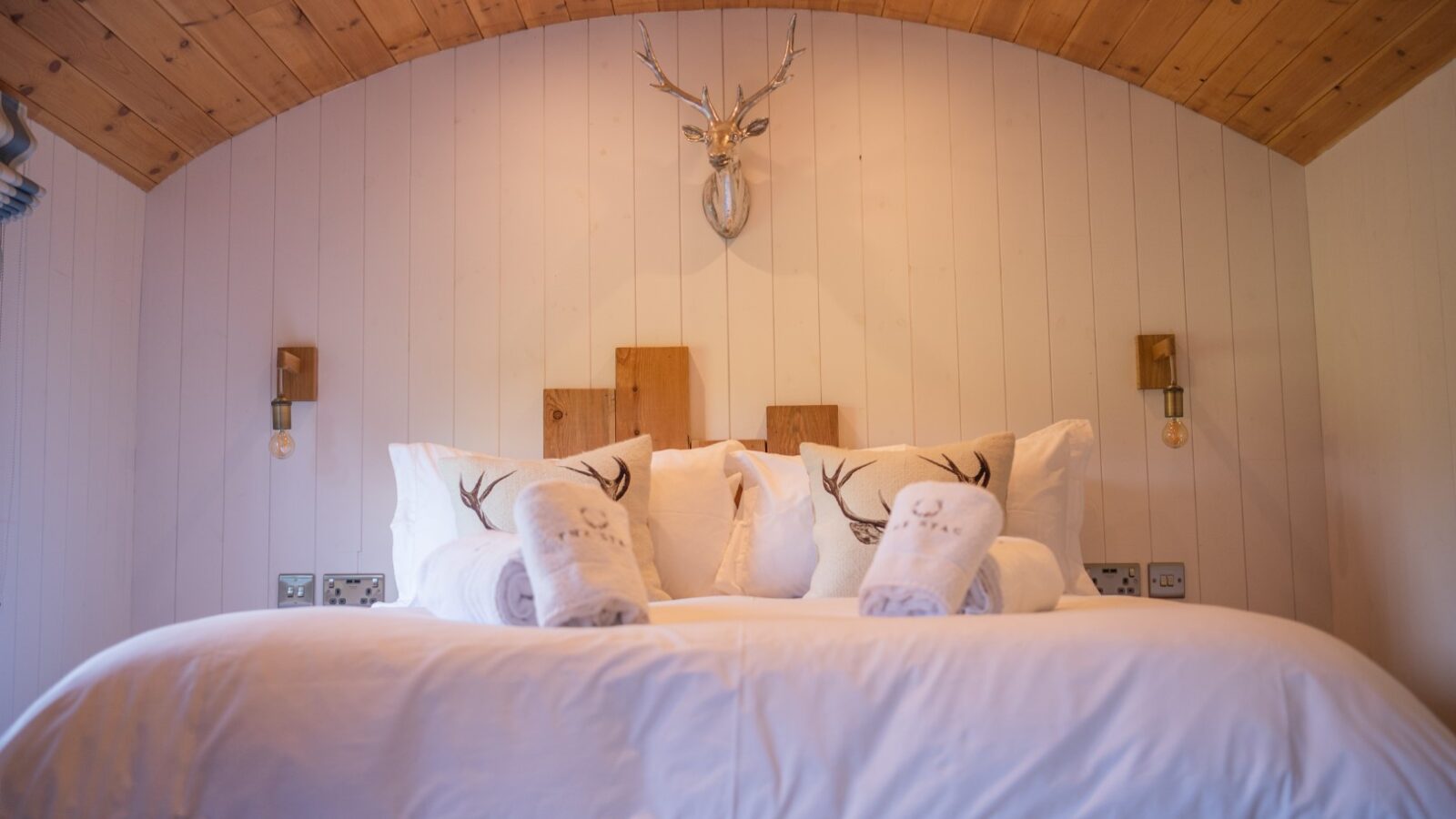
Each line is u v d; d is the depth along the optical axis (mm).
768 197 3365
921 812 1328
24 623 2732
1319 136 3133
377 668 1392
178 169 3371
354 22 3086
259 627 1464
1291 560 3215
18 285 2717
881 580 1746
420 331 3346
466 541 2113
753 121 3232
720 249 3355
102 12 2592
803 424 3256
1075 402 3281
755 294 3340
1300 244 3293
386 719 1357
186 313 3338
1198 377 3271
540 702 1379
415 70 3404
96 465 3074
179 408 3307
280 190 3375
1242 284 3289
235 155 3381
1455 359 2613
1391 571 2902
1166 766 1333
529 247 3369
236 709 1354
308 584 3258
